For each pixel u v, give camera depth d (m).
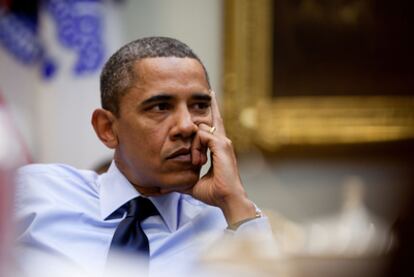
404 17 12.00
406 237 1.53
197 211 5.54
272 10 11.81
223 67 11.65
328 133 11.77
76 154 10.91
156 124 5.03
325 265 1.83
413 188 1.54
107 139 5.36
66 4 10.98
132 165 5.22
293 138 11.69
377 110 11.88
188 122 4.98
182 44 5.27
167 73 5.02
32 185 5.45
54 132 10.93
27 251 4.64
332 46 11.96
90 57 10.91
